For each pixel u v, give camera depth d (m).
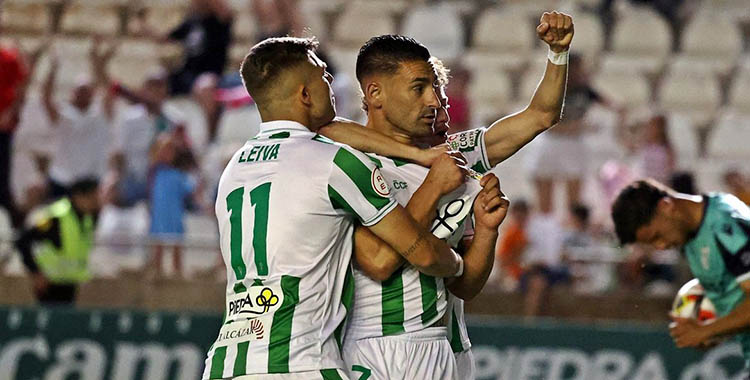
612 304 27.16
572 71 34.41
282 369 12.48
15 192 31.95
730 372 24.70
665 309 26.97
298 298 12.62
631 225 17.56
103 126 32.62
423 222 12.90
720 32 45.62
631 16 45.56
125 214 30.47
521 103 41.28
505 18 45.00
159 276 26.72
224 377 12.73
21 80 32.03
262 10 36.91
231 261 13.03
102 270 26.78
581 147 33.34
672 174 32.25
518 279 27.61
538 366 25.14
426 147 13.97
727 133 39.94
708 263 17.38
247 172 13.15
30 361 25.33
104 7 43.69
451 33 43.56
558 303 27.31
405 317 13.28
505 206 13.36
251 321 12.72
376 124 13.67
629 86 42.72
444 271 12.95
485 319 27.17
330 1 45.41
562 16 13.46
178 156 29.56
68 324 25.44
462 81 34.59
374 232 12.83
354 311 13.35
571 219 30.44
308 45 13.53
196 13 36.75
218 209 13.34
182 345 25.30
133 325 25.42
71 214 26.92
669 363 24.91
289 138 13.16
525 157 35.91
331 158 12.77
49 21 43.34
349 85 33.97
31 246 26.72
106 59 39.31
